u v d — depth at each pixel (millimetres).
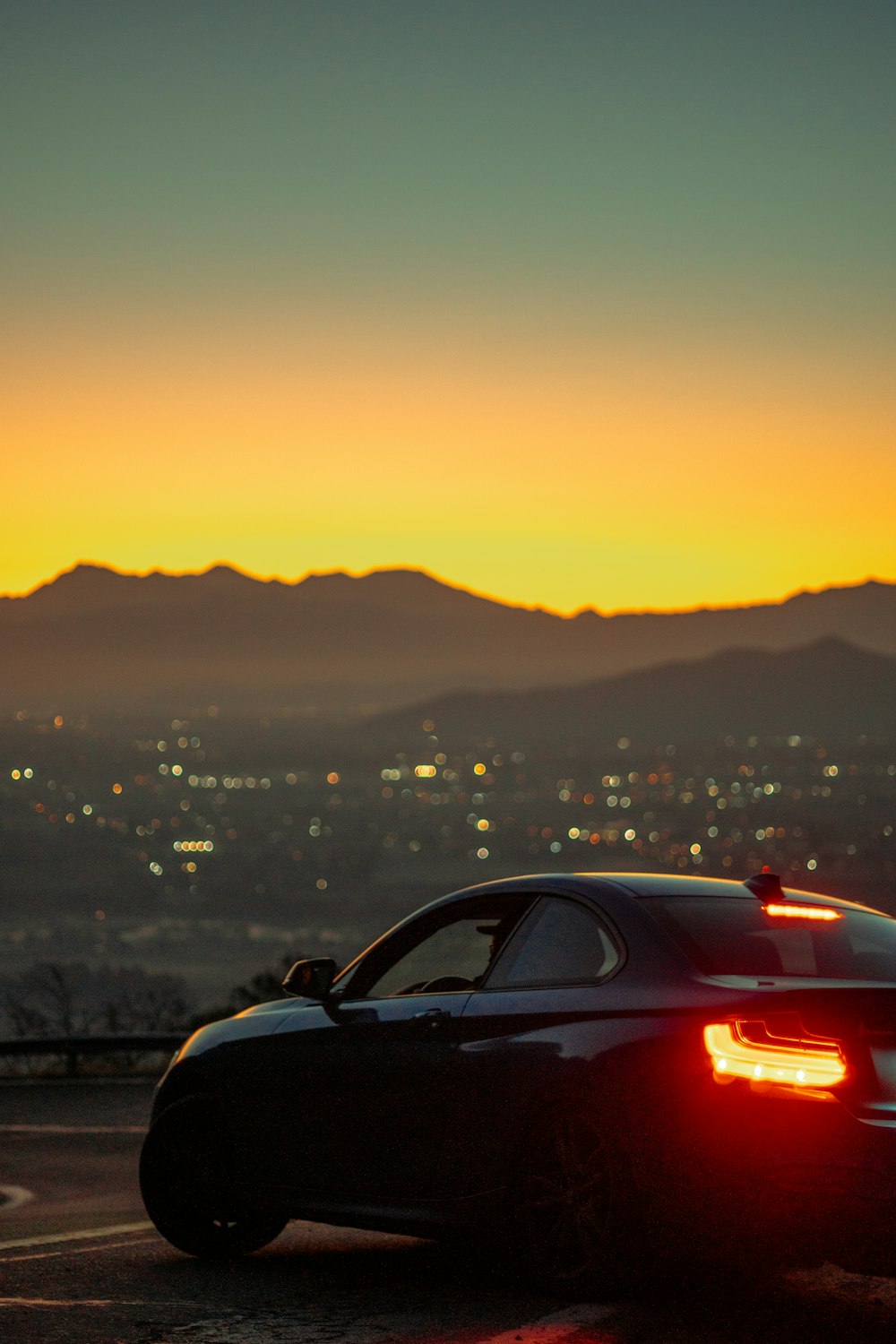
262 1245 9594
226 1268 9133
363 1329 7219
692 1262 7094
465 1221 7988
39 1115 20172
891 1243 6527
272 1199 9062
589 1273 7418
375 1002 8797
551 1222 7672
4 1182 14758
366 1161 8547
